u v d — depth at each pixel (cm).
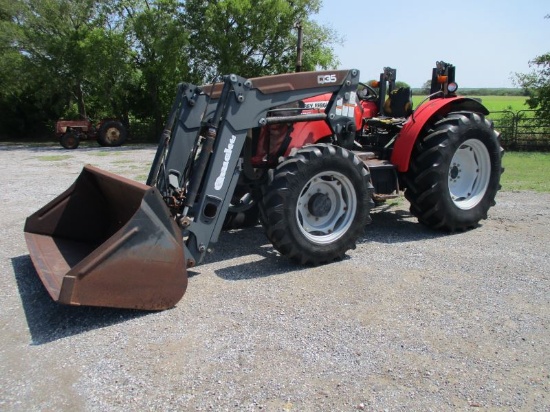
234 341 322
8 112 2770
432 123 589
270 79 454
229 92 429
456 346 315
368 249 521
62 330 343
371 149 623
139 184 404
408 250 515
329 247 466
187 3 2292
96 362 301
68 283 325
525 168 1126
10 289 419
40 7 2408
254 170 523
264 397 264
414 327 340
